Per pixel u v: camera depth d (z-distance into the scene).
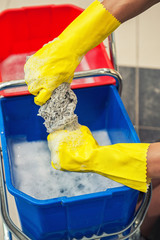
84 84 1.19
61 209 0.84
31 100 1.18
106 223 0.93
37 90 0.85
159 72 1.90
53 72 0.84
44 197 1.07
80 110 1.26
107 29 0.86
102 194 0.81
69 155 0.84
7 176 0.87
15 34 1.43
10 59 1.44
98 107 1.27
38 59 0.84
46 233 0.91
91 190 1.08
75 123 0.90
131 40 2.10
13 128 1.23
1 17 1.36
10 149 1.17
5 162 0.91
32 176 1.13
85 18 0.85
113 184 1.09
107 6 0.84
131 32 2.14
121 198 0.86
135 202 0.93
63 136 0.85
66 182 1.11
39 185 1.10
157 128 1.68
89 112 1.28
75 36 0.85
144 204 0.91
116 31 2.15
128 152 0.83
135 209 0.98
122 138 1.14
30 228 0.94
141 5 0.84
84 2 2.32
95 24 0.85
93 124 1.31
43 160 1.20
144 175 0.82
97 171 0.85
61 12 1.42
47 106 0.86
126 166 0.83
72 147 0.85
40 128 1.25
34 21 1.42
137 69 1.92
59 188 1.09
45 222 0.87
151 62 1.96
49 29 1.46
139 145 0.84
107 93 1.23
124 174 0.83
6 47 1.43
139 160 0.81
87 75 1.10
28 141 1.26
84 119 1.29
